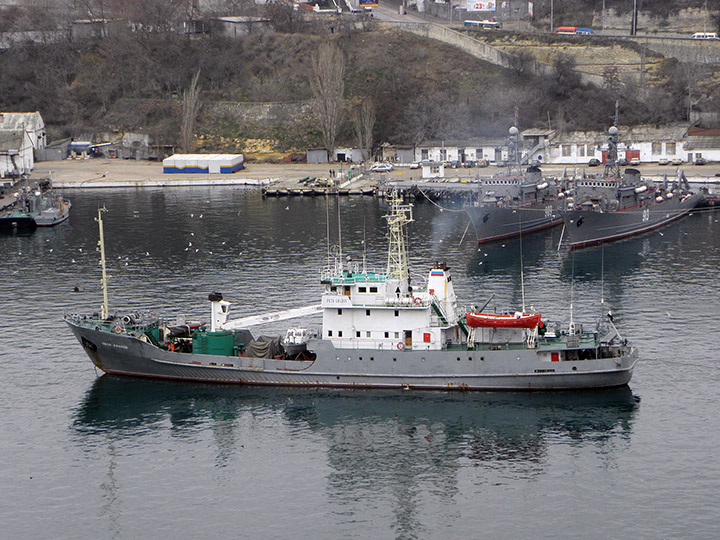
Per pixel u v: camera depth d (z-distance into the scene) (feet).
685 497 617.21
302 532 597.11
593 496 623.77
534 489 634.84
